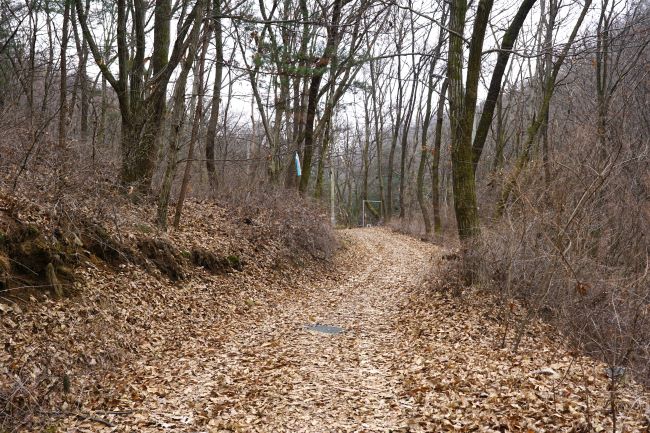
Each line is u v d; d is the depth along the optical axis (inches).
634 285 379.2
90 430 231.6
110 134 848.9
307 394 278.7
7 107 459.2
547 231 415.5
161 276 459.2
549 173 441.7
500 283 442.0
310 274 721.0
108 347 320.5
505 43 569.3
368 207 1946.4
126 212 504.4
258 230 706.8
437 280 526.0
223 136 1146.0
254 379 302.4
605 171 404.2
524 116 1195.3
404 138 1640.0
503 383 275.3
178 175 808.3
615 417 217.9
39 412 237.5
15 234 343.3
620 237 448.8
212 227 636.7
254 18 631.2
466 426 226.4
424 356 342.3
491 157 1115.9
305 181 976.9
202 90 643.5
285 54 700.7
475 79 513.3
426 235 1289.4
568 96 764.6
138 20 574.6
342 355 355.3
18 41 617.0
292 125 1171.9
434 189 1268.5
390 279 718.5
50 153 424.5
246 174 896.9
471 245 495.2
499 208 533.3
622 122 493.4
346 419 246.1
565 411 234.8
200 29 586.2
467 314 439.8
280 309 517.7
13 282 318.3
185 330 398.3
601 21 778.8
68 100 674.8
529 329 400.8
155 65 603.8
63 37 636.1
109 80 553.3
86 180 449.7
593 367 299.9
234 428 235.9
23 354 270.1
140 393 275.9
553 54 495.8
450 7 536.7
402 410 253.1
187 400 270.1
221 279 535.2
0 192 366.0
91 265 394.3
